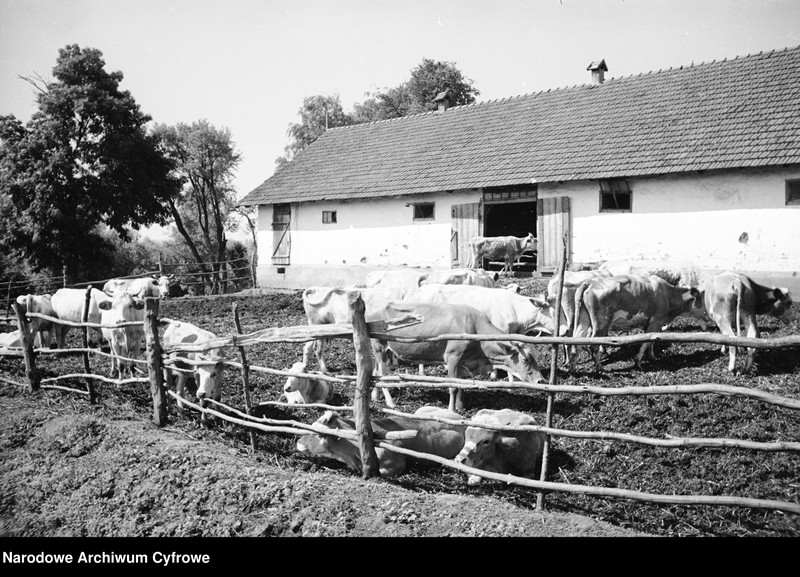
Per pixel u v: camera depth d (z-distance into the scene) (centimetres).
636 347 1349
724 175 2020
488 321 1040
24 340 1247
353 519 671
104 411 1067
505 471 795
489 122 2897
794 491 728
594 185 2262
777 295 1244
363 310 775
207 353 1013
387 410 784
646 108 2442
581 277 1454
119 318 1255
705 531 653
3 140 3772
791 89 2173
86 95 3766
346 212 2888
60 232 3653
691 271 1570
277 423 858
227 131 5794
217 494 750
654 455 830
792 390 1024
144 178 3978
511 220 3222
